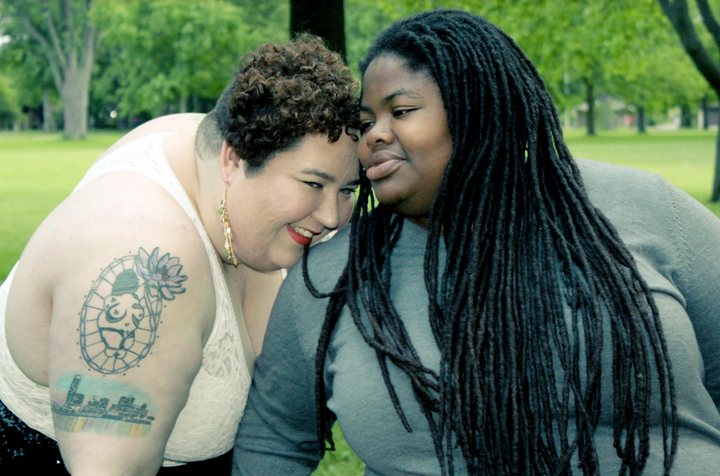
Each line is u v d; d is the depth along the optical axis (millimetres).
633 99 43375
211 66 39406
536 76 1461
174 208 1592
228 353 1713
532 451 1333
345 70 1581
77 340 1413
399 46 1430
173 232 1513
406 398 1416
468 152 1391
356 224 1553
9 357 1659
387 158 1419
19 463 1745
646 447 1334
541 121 1426
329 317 1516
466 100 1364
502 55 1401
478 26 1428
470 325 1326
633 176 1540
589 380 1315
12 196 14477
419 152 1387
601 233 1396
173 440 1729
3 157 28375
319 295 1521
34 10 47000
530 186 1416
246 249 1688
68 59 48125
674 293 1412
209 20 37188
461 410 1331
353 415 1455
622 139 43625
